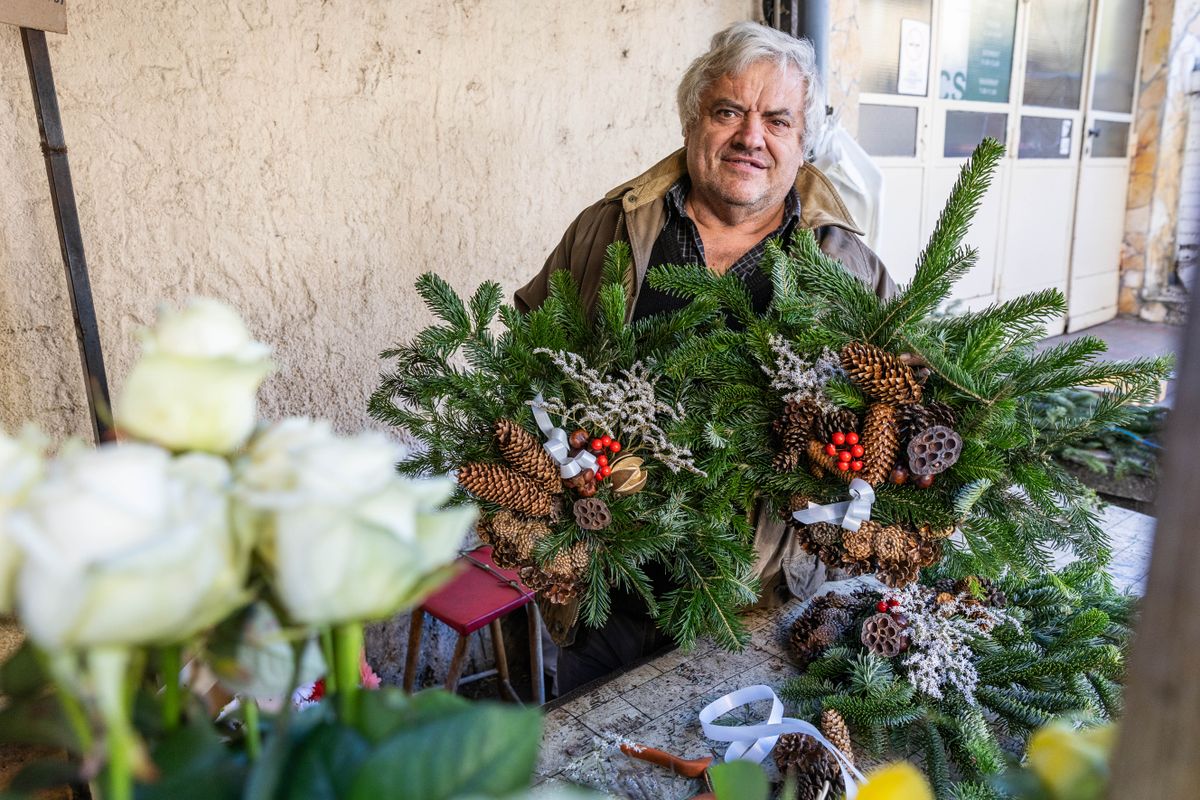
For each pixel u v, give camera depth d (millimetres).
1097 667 1253
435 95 2424
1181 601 369
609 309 1446
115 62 1967
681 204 1848
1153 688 382
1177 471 369
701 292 1438
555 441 1300
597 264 1900
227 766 515
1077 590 1508
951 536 1285
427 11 2357
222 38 2082
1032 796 519
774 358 1355
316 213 2307
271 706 724
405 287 2498
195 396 484
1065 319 6035
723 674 1396
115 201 2031
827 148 2586
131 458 423
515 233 2674
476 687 2879
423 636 2758
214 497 435
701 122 1746
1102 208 6141
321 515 424
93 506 392
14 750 1260
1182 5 5879
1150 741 386
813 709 1277
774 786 1123
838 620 1419
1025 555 1272
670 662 1432
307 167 2266
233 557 448
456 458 1401
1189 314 369
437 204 2498
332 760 494
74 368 2051
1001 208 5367
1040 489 1238
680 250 1841
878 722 1216
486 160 2557
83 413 2082
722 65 1705
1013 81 5172
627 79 2803
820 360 1319
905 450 1218
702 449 1386
